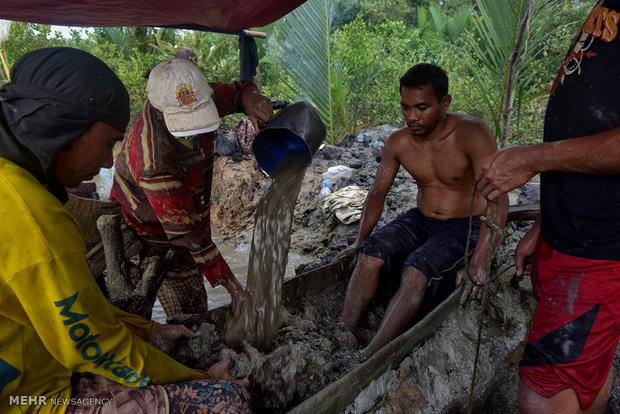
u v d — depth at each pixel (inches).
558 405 69.5
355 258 121.1
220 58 350.0
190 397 55.6
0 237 41.3
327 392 70.2
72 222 46.8
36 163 47.0
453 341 99.9
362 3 629.3
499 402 101.3
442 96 102.5
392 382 85.7
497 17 181.3
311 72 274.2
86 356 47.3
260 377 75.0
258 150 98.0
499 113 200.5
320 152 265.3
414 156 113.0
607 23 59.6
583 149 59.5
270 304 88.3
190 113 73.6
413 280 98.6
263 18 100.1
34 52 47.8
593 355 66.9
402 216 120.9
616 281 64.3
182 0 76.5
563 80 65.7
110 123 50.6
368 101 350.9
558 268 68.6
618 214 61.7
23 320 44.9
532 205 135.3
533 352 71.4
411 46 426.0
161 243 99.7
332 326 99.2
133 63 408.2
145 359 52.9
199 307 115.6
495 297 115.5
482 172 67.9
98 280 107.0
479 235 104.4
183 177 83.0
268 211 89.3
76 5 72.4
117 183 91.7
